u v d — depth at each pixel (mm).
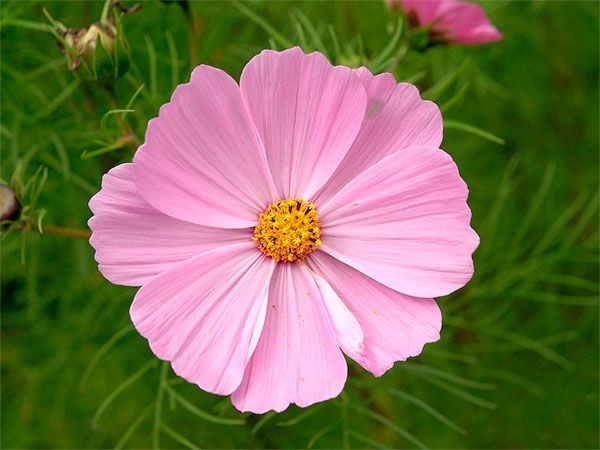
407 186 173
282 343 176
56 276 314
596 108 363
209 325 170
